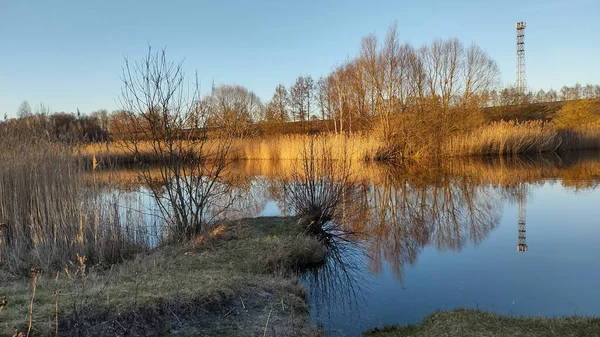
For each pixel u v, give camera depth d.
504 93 43.28
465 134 27.92
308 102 46.69
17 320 3.51
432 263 7.44
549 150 29.59
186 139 7.54
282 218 9.52
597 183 16.20
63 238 6.53
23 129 7.71
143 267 5.70
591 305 5.39
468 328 4.12
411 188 16.38
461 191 15.47
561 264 7.14
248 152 29.86
